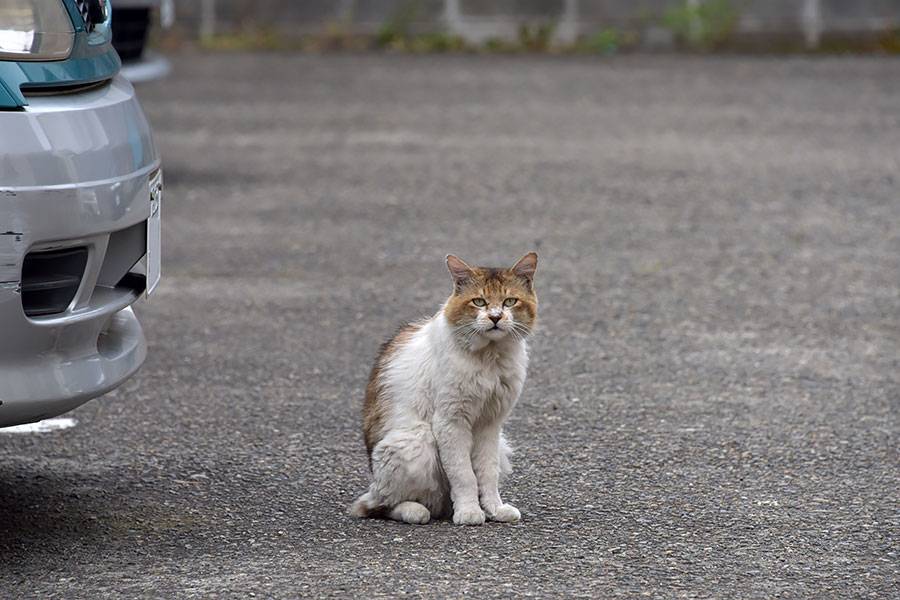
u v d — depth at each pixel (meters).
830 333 9.84
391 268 11.84
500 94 23.05
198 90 23.53
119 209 5.59
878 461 7.08
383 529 5.97
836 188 15.34
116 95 5.88
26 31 5.38
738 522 6.09
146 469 6.91
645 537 5.86
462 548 5.68
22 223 5.14
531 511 6.25
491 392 5.97
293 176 16.22
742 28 29.30
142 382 8.56
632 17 29.89
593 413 7.95
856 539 5.86
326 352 9.32
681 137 18.83
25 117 5.21
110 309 5.70
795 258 12.22
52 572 5.39
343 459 7.12
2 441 7.38
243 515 6.19
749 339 9.66
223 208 14.43
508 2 30.05
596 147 18.11
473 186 15.61
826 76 24.58
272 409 8.02
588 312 10.40
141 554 5.62
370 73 25.88
